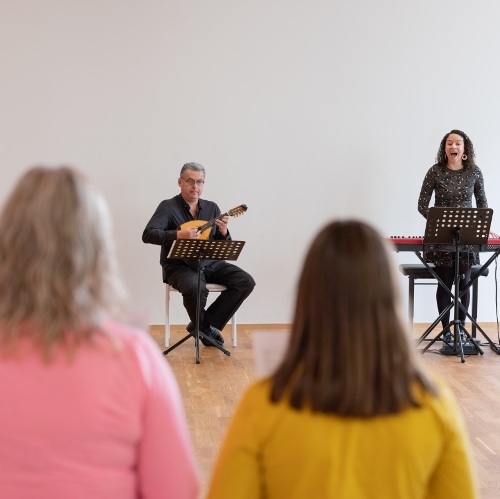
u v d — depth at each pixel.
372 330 1.04
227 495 1.10
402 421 1.05
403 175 5.97
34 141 5.72
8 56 5.65
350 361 1.03
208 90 5.80
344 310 1.04
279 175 5.89
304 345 1.08
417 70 5.92
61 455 1.07
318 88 5.86
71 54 5.70
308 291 1.07
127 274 5.85
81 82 5.71
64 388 1.06
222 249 4.77
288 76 5.84
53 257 1.05
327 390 1.03
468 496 1.10
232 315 5.34
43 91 5.70
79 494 1.07
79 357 1.07
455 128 5.97
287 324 6.00
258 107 5.84
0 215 1.09
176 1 5.73
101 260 1.09
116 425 1.09
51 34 5.67
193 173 5.30
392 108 5.92
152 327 5.92
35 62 5.68
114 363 1.09
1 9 5.62
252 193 5.89
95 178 5.78
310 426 1.05
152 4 5.71
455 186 5.39
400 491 1.05
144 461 1.13
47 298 1.05
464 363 4.90
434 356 5.09
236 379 4.48
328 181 5.93
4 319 1.06
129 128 5.77
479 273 5.14
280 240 5.94
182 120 5.80
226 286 5.31
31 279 1.04
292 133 5.88
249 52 5.80
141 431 1.12
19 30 5.65
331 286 1.04
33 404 1.06
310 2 5.80
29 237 1.05
